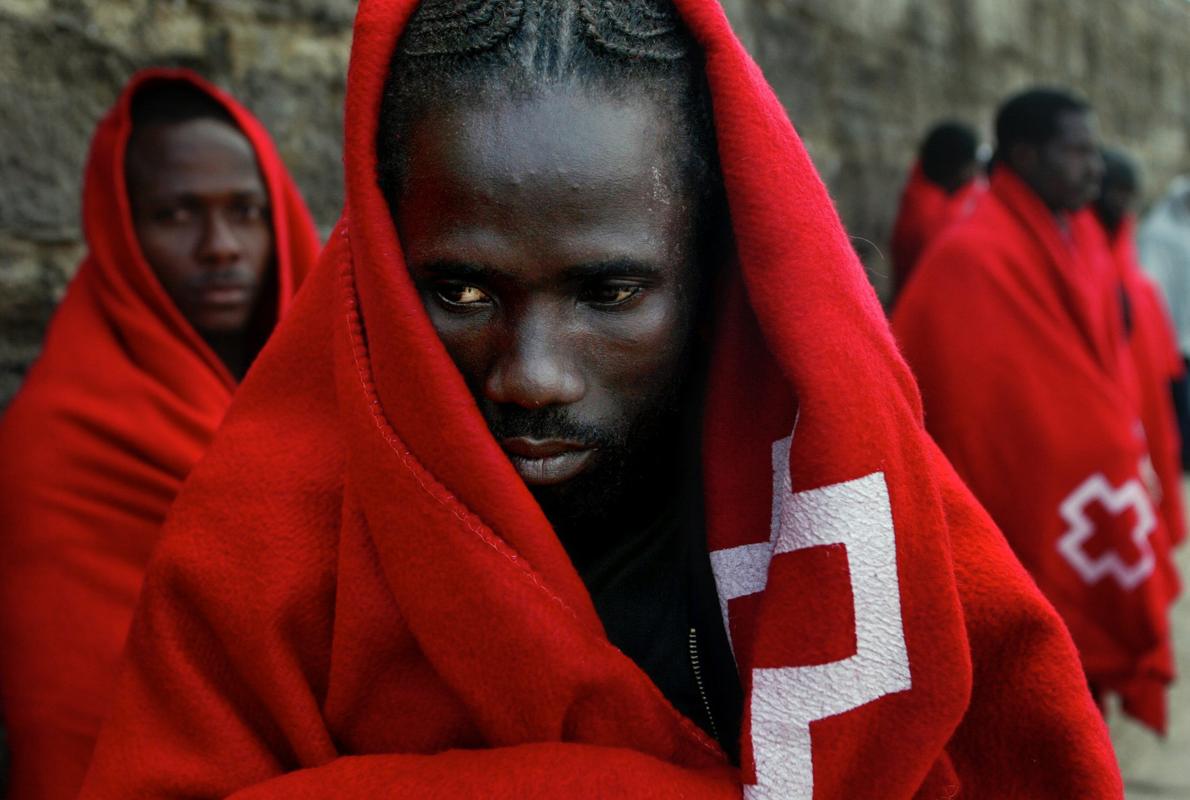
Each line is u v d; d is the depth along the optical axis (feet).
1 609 4.82
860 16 14.48
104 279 5.62
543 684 2.09
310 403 2.41
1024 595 2.23
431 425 2.05
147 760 2.32
